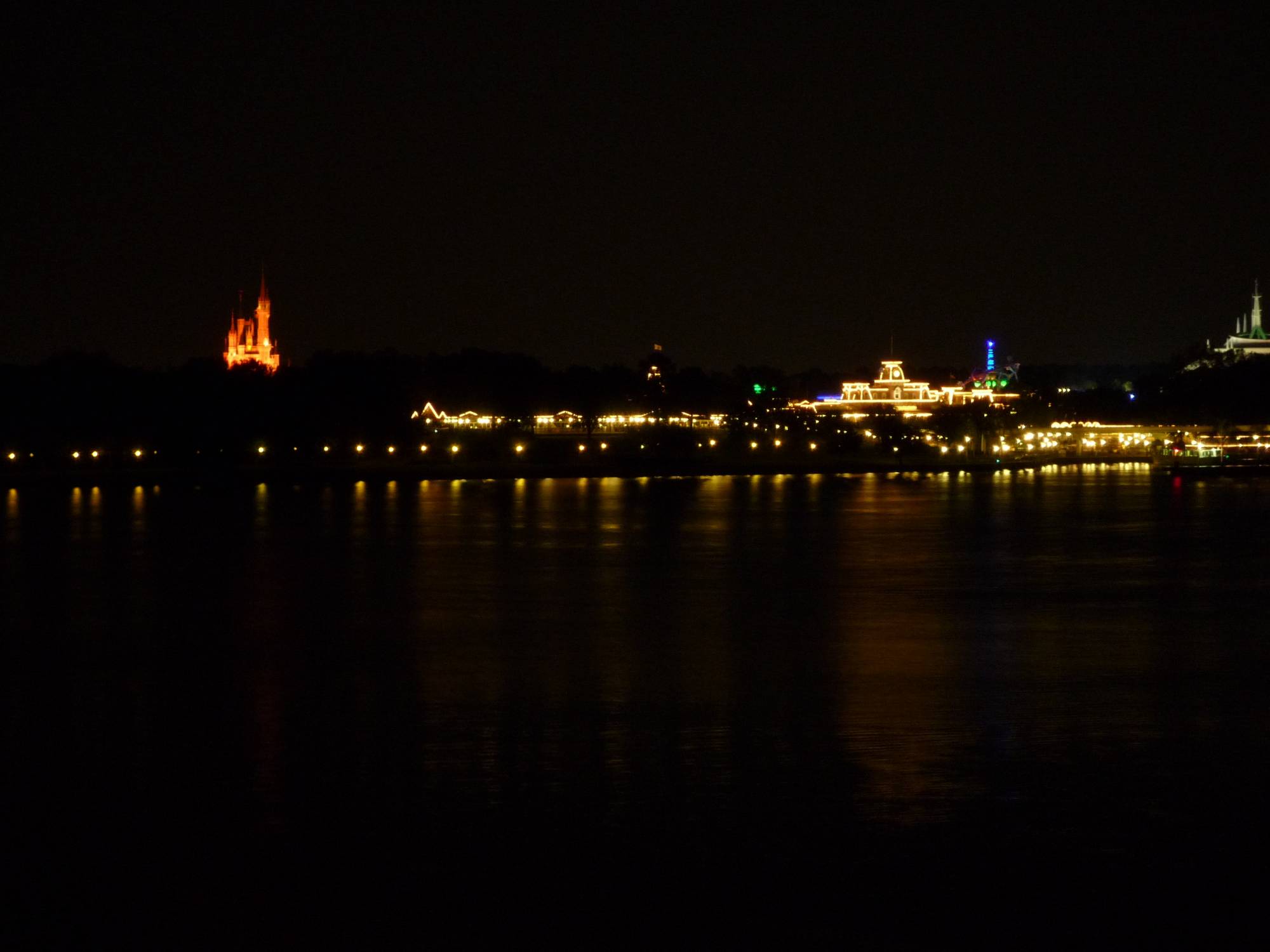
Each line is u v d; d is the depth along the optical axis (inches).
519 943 846.5
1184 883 935.0
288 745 1280.8
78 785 1146.7
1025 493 5733.3
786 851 990.4
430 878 941.8
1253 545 3398.1
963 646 1845.5
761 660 1733.5
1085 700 1480.1
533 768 1200.2
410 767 1204.5
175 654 1782.7
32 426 6451.8
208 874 949.2
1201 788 1139.9
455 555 3088.1
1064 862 969.5
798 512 4537.4
